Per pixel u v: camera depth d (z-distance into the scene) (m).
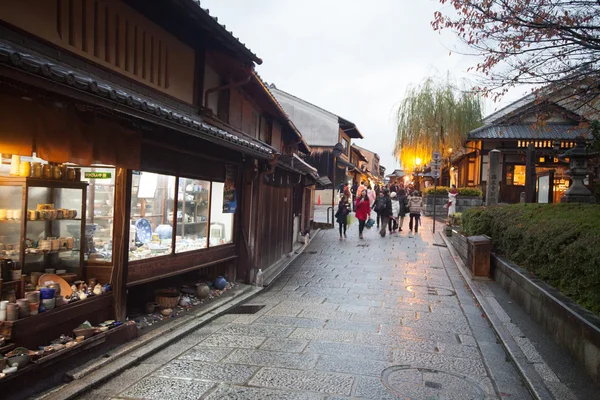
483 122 30.11
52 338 5.07
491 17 6.79
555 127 27.09
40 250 5.45
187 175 7.84
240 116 11.14
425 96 30.22
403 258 14.23
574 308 5.80
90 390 4.75
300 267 12.88
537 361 5.54
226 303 8.53
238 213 10.20
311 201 22.09
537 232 8.49
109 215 6.18
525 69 7.04
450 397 4.73
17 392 4.28
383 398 4.68
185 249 7.97
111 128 5.55
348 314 8.03
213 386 4.93
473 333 6.98
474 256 10.95
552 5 6.48
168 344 6.27
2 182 5.35
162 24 7.42
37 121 4.55
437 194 30.50
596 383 4.84
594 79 6.96
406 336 6.80
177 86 8.01
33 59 3.53
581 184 11.86
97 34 5.95
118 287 6.10
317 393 4.77
